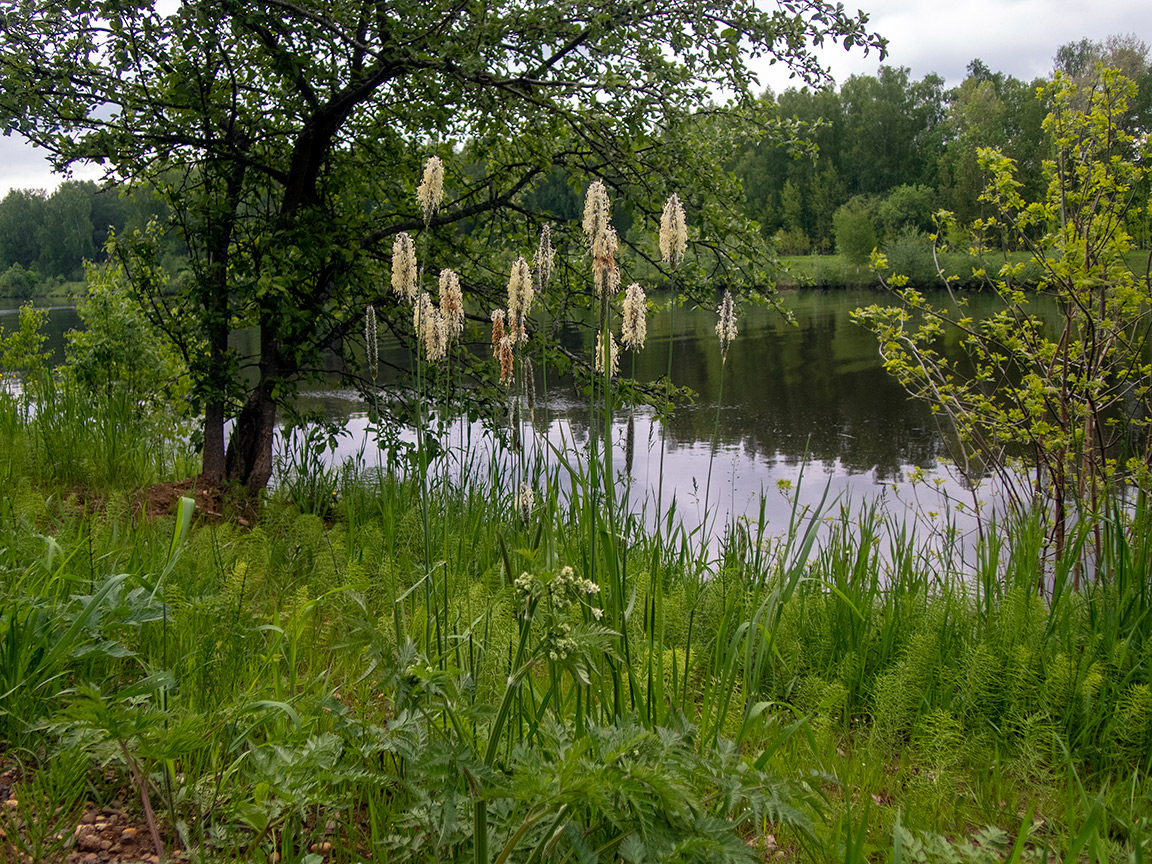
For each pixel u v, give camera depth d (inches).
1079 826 100.1
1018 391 256.5
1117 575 157.1
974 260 1818.4
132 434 294.8
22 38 239.5
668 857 60.7
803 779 79.2
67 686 107.1
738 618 146.1
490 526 185.6
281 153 321.1
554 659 65.6
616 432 299.3
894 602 159.9
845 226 2231.8
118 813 87.6
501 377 112.0
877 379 732.0
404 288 111.0
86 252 3558.1
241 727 92.5
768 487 413.1
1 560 134.5
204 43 249.6
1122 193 249.6
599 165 297.6
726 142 297.4
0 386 323.9
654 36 261.1
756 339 1025.5
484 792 61.5
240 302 303.7
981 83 3026.6
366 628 78.5
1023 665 129.9
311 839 85.4
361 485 262.8
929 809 100.4
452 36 256.1
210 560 167.6
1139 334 251.4
